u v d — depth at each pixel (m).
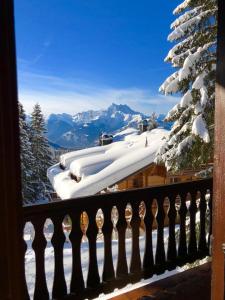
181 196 3.72
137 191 3.27
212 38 7.06
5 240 1.02
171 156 6.97
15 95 1.03
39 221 2.64
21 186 1.06
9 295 1.03
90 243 2.98
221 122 1.36
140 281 3.35
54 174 19.80
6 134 1.01
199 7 7.23
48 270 4.39
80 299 2.90
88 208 2.94
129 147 17.67
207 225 4.88
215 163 1.39
